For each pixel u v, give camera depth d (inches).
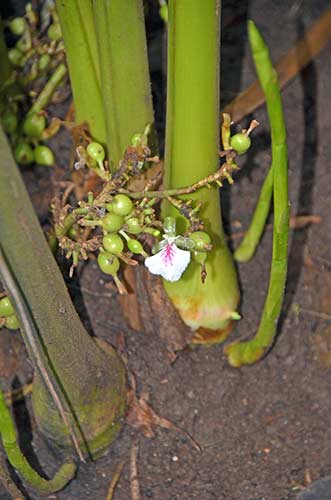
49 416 22.6
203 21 18.8
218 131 21.0
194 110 20.1
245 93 28.8
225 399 25.2
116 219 19.1
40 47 27.2
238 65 30.7
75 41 22.4
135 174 20.4
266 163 28.7
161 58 30.6
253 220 25.7
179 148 20.9
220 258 23.4
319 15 32.0
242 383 25.4
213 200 22.1
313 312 26.5
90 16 22.0
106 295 26.2
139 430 24.6
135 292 24.2
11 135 27.4
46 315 19.5
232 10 32.1
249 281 26.6
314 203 28.1
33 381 23.0
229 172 19.7
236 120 28.7
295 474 24.2
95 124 24.0
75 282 26.4
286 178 19.4
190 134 20.5
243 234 27.5
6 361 25.4
